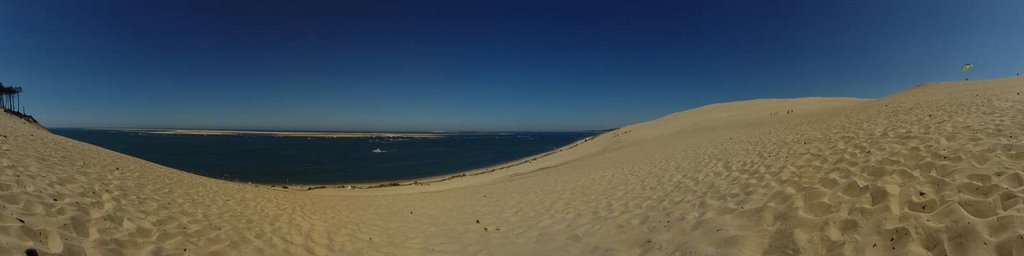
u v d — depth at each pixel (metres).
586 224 7.44
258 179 31.91
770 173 7.59
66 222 4.74
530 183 14.13
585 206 8.84
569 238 6.82
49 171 6.80
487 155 56.47
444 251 6.90
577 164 19.45
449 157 53.59
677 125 33.31
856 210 4.94
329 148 77.06
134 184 7.80
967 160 5.46
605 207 8.40
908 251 3.95
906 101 15.10
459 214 9.74
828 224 4.84
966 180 4.85
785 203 5.78
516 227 7.99
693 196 7.58
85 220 5.01
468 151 66.44
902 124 9.16
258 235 6.53
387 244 7.28
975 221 3.97
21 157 7.26
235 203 8.48
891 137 7.86
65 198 5.57
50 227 4.44
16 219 4.28
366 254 6.63
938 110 10.15
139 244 4.93
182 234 5.68
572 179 13.41
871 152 7.03
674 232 5.96
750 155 10.20
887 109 13.52
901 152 6.55
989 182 4.65
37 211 4.79
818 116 17.67
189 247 5.34
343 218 8.98
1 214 4.24
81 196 5.91
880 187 5.31
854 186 5.61
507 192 12.55
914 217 4.39
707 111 40.56
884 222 4.50
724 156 11.23
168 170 11.36
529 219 8.48
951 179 5.00
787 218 5.29
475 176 25.17
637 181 10.68
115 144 74.88
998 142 5.84
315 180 31.33
